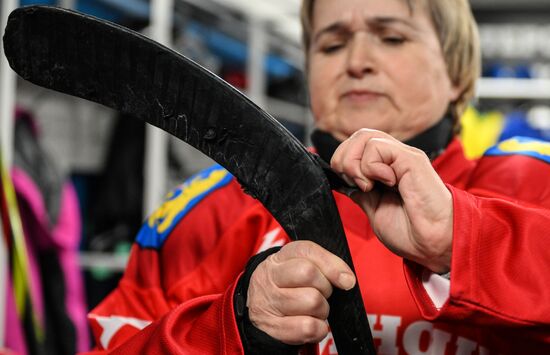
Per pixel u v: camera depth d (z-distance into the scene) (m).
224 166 0.73
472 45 1.16
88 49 0.72
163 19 2.67
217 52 3.16
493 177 1.05
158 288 1.10
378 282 0.98
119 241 2.88
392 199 0.74
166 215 1.17
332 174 0.74
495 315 0.69
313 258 0.69
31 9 0.71
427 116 1.08
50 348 2.39
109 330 1.07
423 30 1.07
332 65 1.09
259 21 3.29
